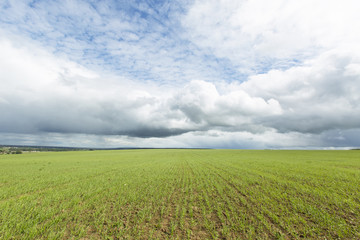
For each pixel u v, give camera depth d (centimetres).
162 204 1173
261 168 2867
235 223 861
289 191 1420
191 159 5603
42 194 1452
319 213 948
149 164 4056
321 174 2164
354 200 1165
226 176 2202
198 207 1114
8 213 1006
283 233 760
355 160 4259
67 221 906
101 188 1612
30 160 5444
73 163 4403
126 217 962
